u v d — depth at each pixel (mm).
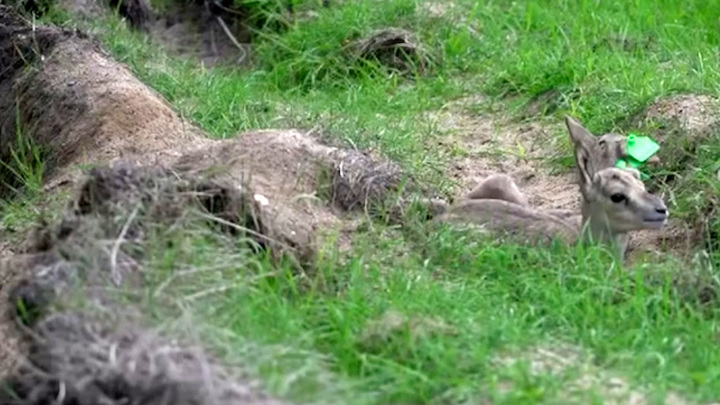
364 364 10242
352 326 10875
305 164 13336
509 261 12234
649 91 16109
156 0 21875
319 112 16562
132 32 20328
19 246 13180
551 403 9781
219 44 21266
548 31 19453
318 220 12812
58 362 9625
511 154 15977
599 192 12492
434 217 13211
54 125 16125
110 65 16906
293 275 11680
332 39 19438
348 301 11242
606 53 18250
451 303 11258
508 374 10156
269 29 20672
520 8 20203
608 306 11438
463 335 10672
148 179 11508
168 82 17469
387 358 10406
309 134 14648
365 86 18312
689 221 13258
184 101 16922
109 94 15906
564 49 18516
